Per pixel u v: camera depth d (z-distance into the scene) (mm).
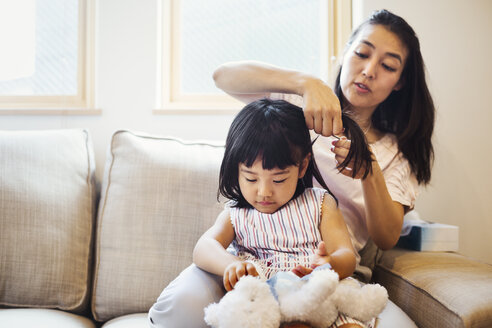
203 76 1668
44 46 1614
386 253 1203
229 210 902
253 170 792
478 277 904
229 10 1665
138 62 1515
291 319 672
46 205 1169
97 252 1176
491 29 1519
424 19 1511
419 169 1188
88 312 1213
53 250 1139
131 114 1510
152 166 1208
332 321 689
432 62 1514
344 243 819
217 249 787
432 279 924
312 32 1662
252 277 664
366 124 1202
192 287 749
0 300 1099
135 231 1157
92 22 1568
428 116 1174
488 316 764
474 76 1520
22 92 1614
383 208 977
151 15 1521
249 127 806
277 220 854
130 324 1012
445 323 820
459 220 1513
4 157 1186
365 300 693
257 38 1660
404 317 847
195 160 1246
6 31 1600
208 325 711
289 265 819
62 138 1298
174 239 1159
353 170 873
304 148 822
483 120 1520
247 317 624
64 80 1597
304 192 896
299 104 1096
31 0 1610
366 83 1061
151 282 1128
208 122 1516
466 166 1517
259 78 983
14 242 1117
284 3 1658
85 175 1285
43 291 1114
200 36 1669
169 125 1513
